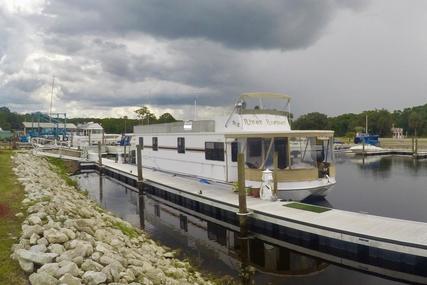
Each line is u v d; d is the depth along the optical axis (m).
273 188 15.86
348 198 21.47
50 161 40.72
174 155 24.50
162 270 9.37
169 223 17.92
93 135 69.50
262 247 13.77
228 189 18.67
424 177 30.77
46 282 6.13
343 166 40.84
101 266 7.36
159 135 26.70
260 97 19.17
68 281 6.23
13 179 16.84
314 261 12.32
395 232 10.81
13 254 7.17
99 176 35.88
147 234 15.33
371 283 10.65
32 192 13.30
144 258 9.65
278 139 16.47
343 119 114.81
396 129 101.31
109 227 11.81
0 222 9.37
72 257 7.38
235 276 11.28
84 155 42.69
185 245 14.38
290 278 11.10
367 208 18.91
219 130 19.56
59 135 74.38
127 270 7.72
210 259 12.79
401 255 10.40
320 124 102.69
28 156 33.25
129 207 21.88
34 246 7.45
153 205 22.33
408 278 10.30
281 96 19.73
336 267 11.78
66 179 28.78
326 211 13.52
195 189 19.16
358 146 61.03
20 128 130.75
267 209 13.94
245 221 13.91
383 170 36.50
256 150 17.12
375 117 103.25
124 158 38.72
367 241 10.55
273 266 12.04
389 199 21.17
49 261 6.91
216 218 16.86
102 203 23.00
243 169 13.90
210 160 20.17
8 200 11.91
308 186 16.23
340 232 11.15
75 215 11.20
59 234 8.09
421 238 10.23
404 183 27.31
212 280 10.65
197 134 21.33
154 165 27.92
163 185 21.36
